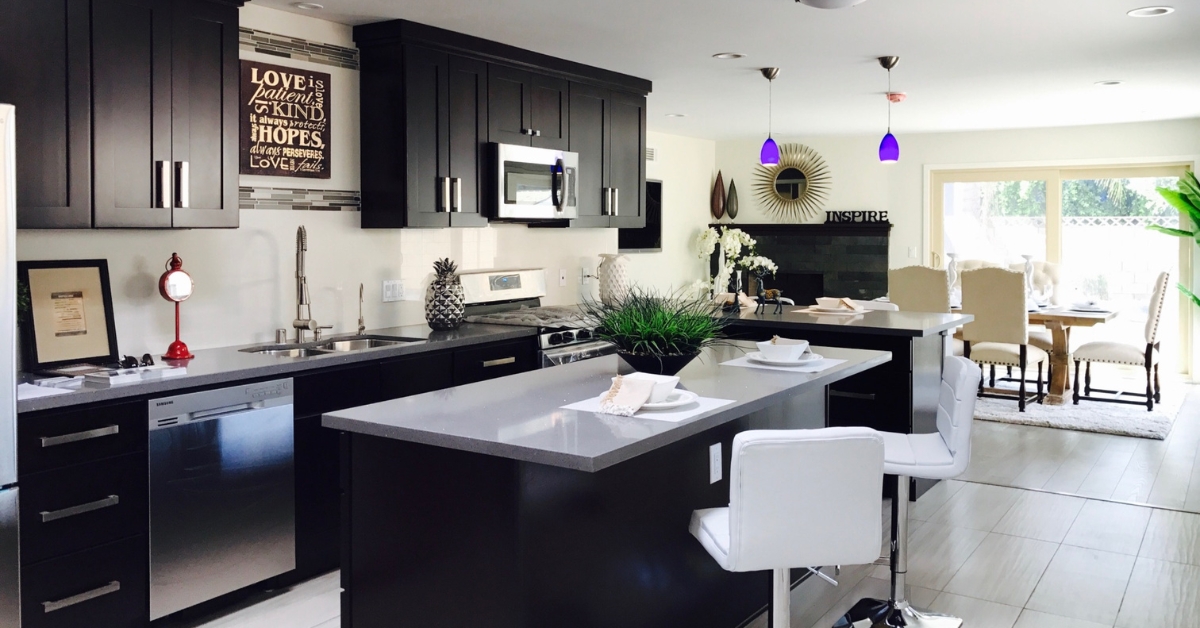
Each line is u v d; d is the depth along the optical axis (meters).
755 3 4.00
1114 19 4.29
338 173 4.39
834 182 9.63
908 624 3.11
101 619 2.89
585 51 5.05
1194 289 8.29
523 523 2.17
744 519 2.07
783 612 2.35
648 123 8.34
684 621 2.84
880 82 6.04
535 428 2.25
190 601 3.13
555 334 4.70
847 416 4.64
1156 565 3.76
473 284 5.14
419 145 4.40
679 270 9.62
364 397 3.73
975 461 5.47
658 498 2.67
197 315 3.83
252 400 3.29
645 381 2.49
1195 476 5.11
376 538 2.44
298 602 3.39
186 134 3.44
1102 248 8.66
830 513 2.12
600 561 2.44
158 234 3.66
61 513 2.75
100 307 3.40
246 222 3.99
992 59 5.26
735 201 10.07
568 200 5.29
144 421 2.96
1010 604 3.36
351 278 4.49
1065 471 5.23
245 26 3.93
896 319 4.82
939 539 4.09
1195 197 7.15
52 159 3.03
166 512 3.03
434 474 2.31
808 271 9.71
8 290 2.47
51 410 2.71
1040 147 8.70
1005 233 9.02
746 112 7.57
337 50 4.34
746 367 3.23
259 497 3.34
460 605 2.29
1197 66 5.47
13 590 2.55
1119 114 7.68
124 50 3.22
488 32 4.55
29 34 2.95
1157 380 7.25
